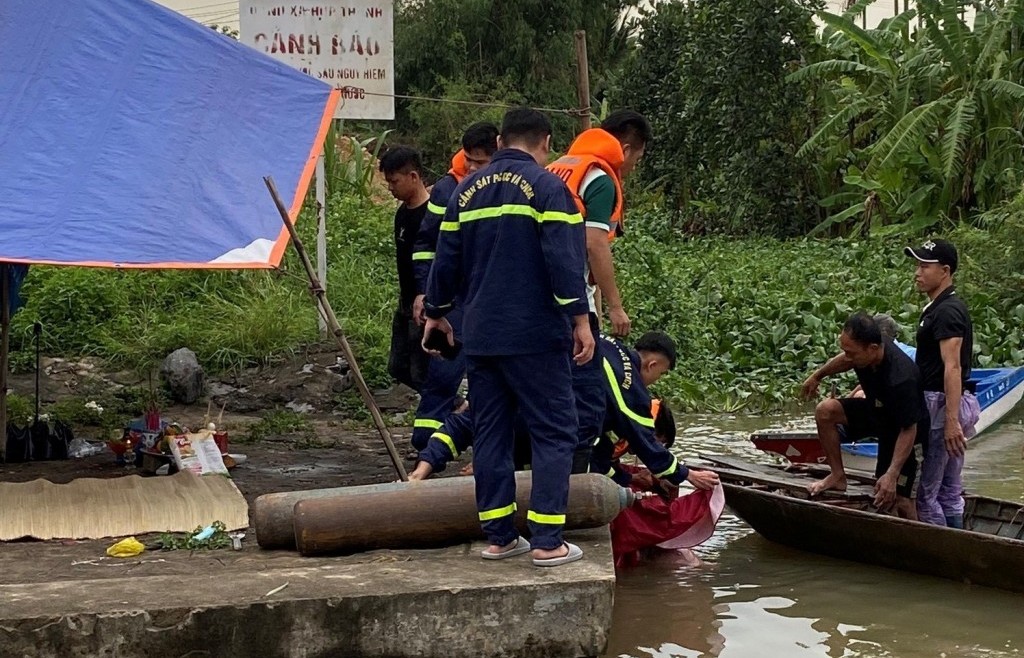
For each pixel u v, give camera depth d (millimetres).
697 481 6668
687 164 23188
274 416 9859
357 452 8578
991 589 6324
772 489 7645
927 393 6996
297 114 7117
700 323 14000
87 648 4469
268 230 6340
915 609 6027
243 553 5477
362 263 14625
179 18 7277
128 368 11344
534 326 4934
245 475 7633
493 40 32625
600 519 5473
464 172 6977
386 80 11062
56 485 6465
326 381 10789
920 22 20562
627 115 6324
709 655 5344
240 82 7148
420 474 6031
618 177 6219
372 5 10961
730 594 6281
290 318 11820
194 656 4551
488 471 5105
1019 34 19172
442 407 7078
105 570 5191
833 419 7367
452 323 6949
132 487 6465
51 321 12055
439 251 5160
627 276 14820
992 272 15125
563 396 5039
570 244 4797
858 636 5605
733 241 21172
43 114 6637
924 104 18938
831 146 20719
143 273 13125
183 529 5863
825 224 20562
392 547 5395
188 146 6676
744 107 21188
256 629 4582
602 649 4805
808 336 13336
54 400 10344
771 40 20828
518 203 4906
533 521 5055
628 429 6098
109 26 7094
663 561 6926
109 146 6559
